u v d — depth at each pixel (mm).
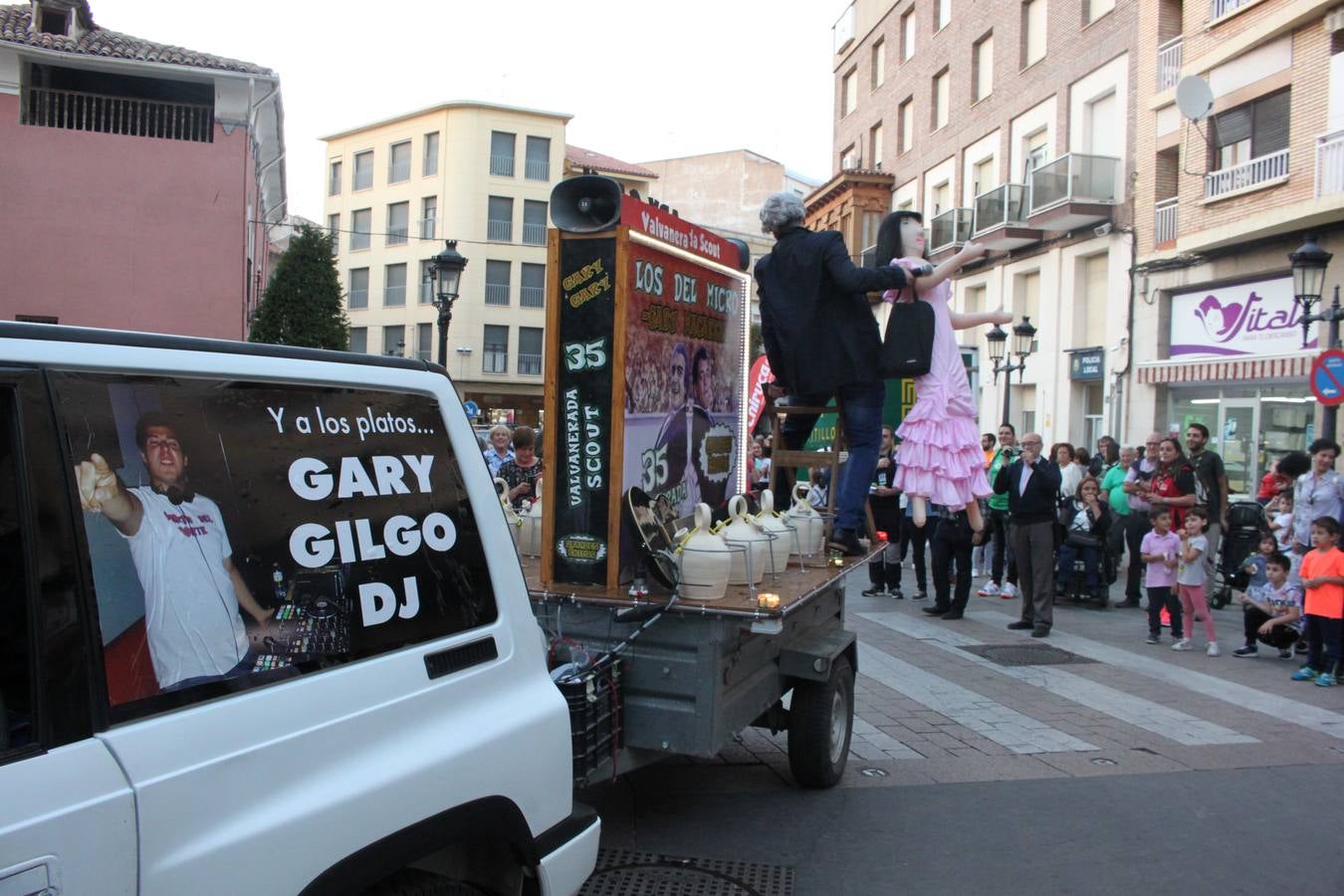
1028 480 10062
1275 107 17219
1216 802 5332
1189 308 19531
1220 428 18766
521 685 2656
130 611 1793
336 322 22953
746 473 6215
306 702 2025
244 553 2012
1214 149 18516
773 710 5281
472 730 2404
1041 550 10047
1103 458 15578
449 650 2420
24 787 1573
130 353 1906
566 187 4254
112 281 21781
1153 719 7008
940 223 28328
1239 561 12188
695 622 3994
